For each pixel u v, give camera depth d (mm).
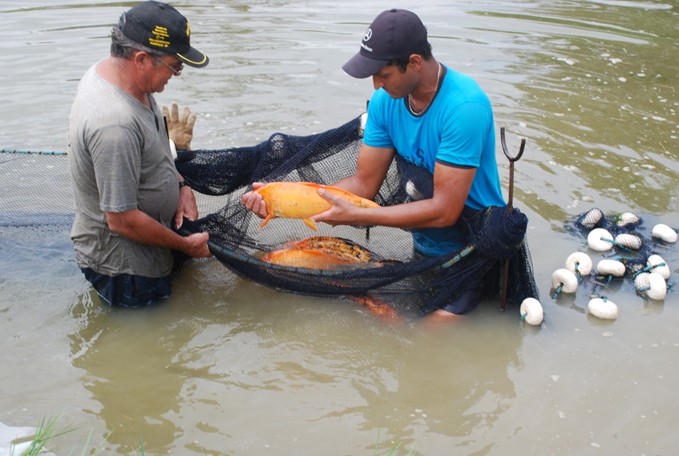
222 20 9688
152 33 3988
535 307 4426
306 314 4621
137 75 4113
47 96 7207
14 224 5336
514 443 3582
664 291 4664
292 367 4156
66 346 4270
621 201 5766
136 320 4527
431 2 10719
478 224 4379
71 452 3467
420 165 4551
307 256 4773
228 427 3678
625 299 4730
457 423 3729
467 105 4129
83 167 4176
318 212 4336
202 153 4934
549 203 5734
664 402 3834
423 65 4133
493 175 4484
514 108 7312
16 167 5527
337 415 3779
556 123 7020
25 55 8164
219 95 7383
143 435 3605
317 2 10586
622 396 3887
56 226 5363
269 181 4953
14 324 4426
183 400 3867
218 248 4652
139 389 3941
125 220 4203
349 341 4387
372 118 4633
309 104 7234
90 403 3820
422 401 3893
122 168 4078
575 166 6266
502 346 4324
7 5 9992
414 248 4863
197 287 4863
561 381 4016
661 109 7402
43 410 3752
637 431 3641
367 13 10062
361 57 4102
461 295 4551
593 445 3559
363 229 5094
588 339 4355
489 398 3904
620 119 7141
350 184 4824
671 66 8531
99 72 4125
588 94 7699
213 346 4320
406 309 4574
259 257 4898
